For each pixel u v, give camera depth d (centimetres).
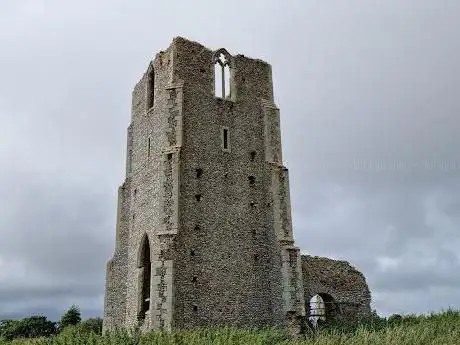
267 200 2438
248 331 1900
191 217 2216
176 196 2188
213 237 2236
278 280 2273
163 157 2273
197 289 2119
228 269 2222
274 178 2448
